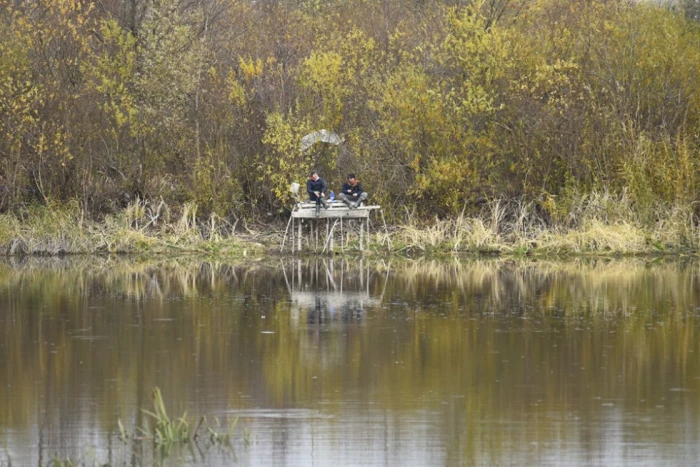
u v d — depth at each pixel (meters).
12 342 63.31
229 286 88.25
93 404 49.47
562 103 114.12
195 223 115.62
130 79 119.56
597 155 114.06
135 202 116.94
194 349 61.28
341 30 133.50
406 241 112.69
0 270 98.88
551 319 70.69
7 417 47.31
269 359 58.59
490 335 65.06
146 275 95.69
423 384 52.81
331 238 111.88
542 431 45.00
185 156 119.06
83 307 76.56
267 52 126.75
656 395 50.41
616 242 109.12
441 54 117.56
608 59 114.94
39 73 116.94
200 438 44.53
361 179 117.31
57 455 42.47
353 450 42.84
